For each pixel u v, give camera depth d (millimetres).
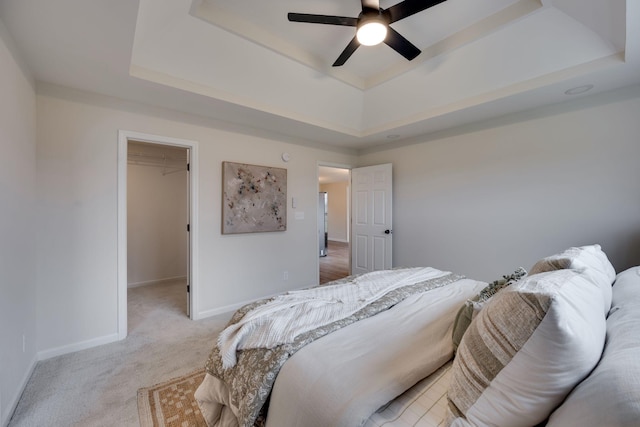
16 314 1830
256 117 3244
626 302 1105
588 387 621
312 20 1935
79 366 2215
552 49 2268
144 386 1965
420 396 1003
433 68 2832
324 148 4480
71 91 2463
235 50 2482
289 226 4055
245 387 1169
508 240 3176
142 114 2822
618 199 2523
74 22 1645
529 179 3018
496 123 3252
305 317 1428
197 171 3193
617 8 1767
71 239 2455
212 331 2869
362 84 3359
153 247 4867
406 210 4180
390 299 1719
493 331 773
